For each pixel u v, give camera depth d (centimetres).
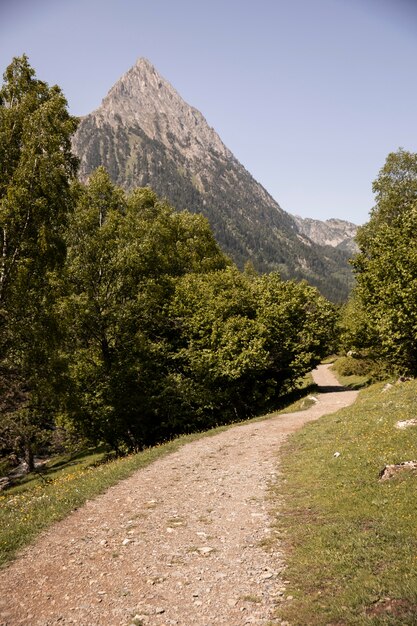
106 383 3091
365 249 4822
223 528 1131
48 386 2623
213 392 3541
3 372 2570
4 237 2328
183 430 3519
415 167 4734
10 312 2411
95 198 3256
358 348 4222
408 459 1324
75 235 3050
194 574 884
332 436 1933
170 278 4134
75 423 3156
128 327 3309
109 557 990
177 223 4906
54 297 2712
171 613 748
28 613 771
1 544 1079
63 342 2862
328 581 789
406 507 1034
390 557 823
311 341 4331
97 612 763
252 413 3959
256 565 902
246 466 1767
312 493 1298
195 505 1338
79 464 3741
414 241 3234
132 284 3275
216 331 3672
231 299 4022
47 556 1014
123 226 3247
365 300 3706
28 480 3791
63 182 2448
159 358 3581
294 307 4294
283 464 1716
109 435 3203
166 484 1600
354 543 905
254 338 3688
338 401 3506
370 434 1716
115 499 1453
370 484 1239
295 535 1022
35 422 3512
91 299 3014
